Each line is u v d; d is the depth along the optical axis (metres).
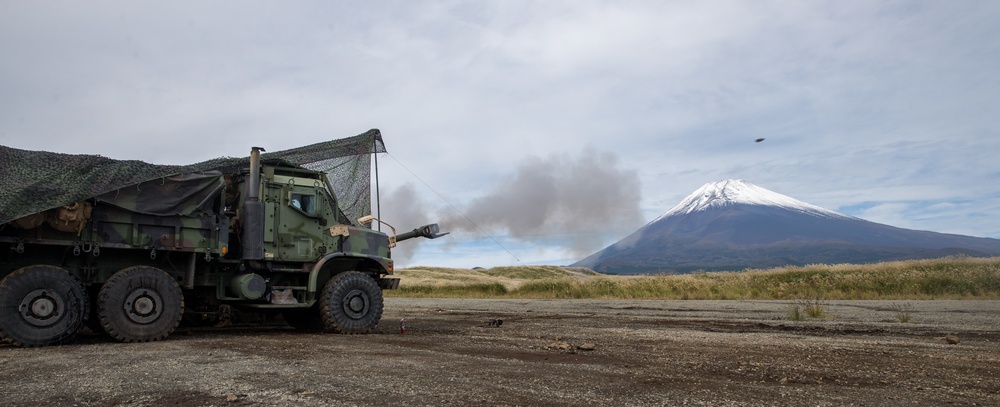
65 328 8.64
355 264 12.23
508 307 20.72
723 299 25.59
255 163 11.11
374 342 9.01
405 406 4.51
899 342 8.80
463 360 6.90
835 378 5.83
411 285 41.09
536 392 5.06
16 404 4.57
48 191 8.73
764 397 4.93
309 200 11.70
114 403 4.59
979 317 13.50
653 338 9.53
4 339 8.23
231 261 10.84
